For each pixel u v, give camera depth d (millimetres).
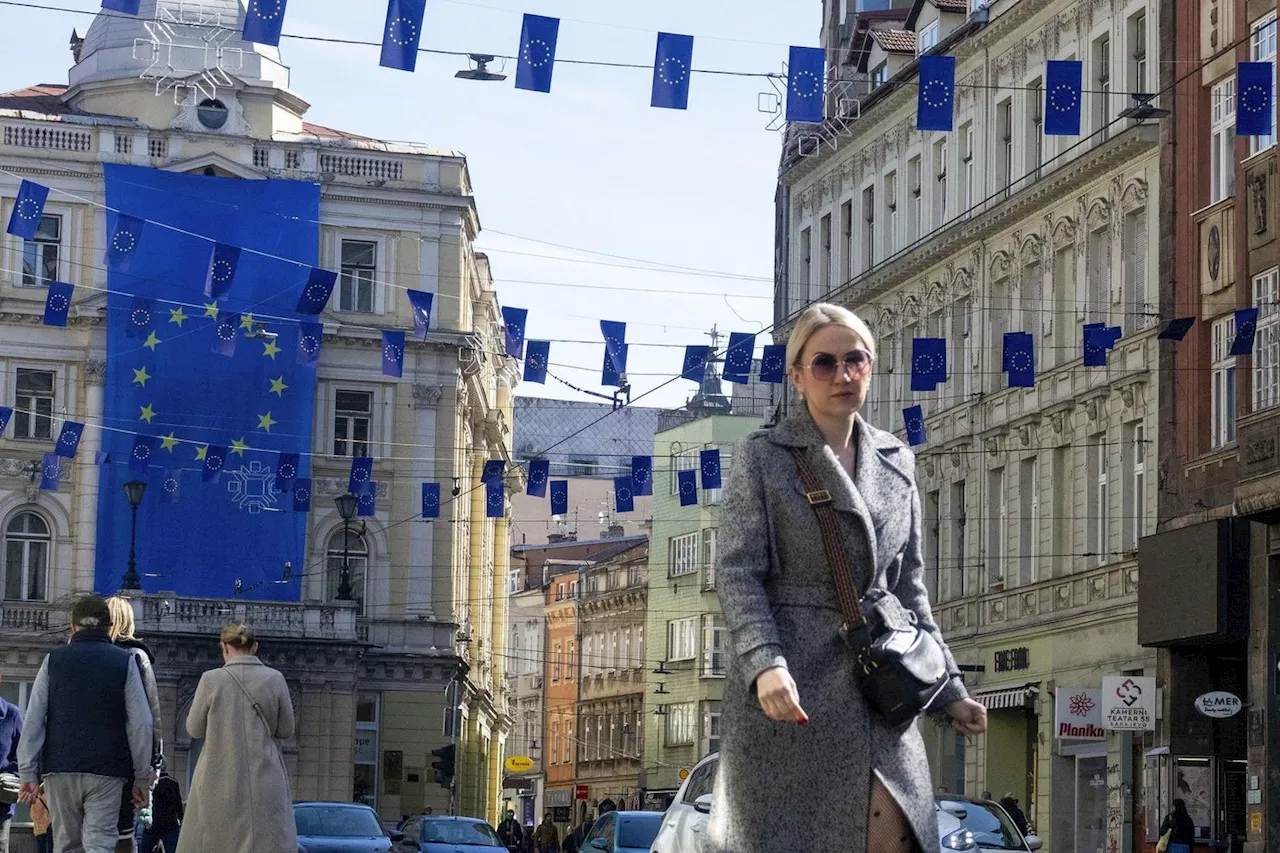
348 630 64812
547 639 118500
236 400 65688
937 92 20500
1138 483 40812
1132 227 41906
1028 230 46250
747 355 33719
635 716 103625
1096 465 42812
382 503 68375
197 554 65188
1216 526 34375
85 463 64938
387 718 68688
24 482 64750
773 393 54656
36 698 12383
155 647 63031
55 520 64938
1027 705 44625
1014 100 47281
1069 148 43531
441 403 68812
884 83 53719
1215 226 36531
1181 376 37406
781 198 63688
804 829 5309
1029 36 46625
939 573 50281
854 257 56656
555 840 74500
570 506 131625
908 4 64500
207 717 13430
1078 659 42562
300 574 65938
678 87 19391
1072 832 43344
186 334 65375
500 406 90250
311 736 64312
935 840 5391
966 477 48875
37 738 12352
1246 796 34406
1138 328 41281
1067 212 44406
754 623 5289
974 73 49500
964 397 49188
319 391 67812
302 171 67500
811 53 19844
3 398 64750
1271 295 34094
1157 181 40500
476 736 80312
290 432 66062
